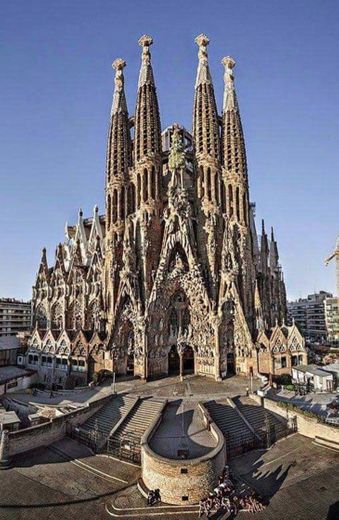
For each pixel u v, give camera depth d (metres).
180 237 77.56
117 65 98.38
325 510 29.75
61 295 105.75
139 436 43.56
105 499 32.31
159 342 74.50
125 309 76.50
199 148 86.38
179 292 78.00
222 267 77.12
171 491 31.72
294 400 56.38
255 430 45.22
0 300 161.00
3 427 47.25
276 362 70.50
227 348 73.25
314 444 43.25
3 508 30.81
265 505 30.55
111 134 91.94
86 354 73.88
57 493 33.22
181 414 46.97
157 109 91.50
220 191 84.88
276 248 112.19
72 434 46.25
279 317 104.94
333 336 166.25
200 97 89.12
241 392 56.75
